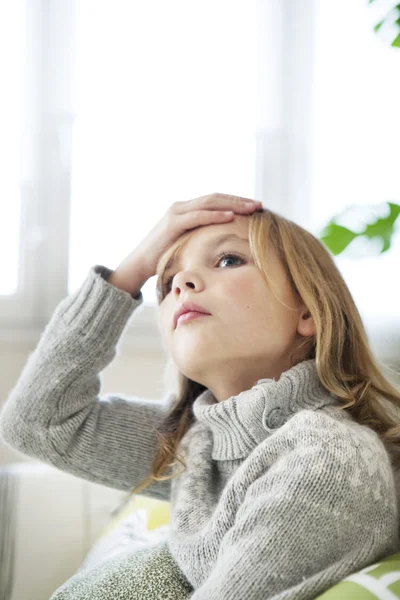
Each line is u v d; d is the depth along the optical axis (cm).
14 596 119
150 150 194
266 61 202
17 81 188
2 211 185
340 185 199
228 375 76
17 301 183
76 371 89
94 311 90
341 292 84
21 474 130
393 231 96
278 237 81
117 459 90
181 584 69
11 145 186
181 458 83
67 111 189
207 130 197
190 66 198
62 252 186
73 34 192
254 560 57
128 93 194
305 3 203
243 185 198
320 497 58
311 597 55
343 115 201
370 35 200
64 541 125
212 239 80
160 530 105
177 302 76
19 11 189
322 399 75
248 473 66
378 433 78
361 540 59
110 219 190
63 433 89
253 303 74
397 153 195
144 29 196
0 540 123
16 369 176
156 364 184
